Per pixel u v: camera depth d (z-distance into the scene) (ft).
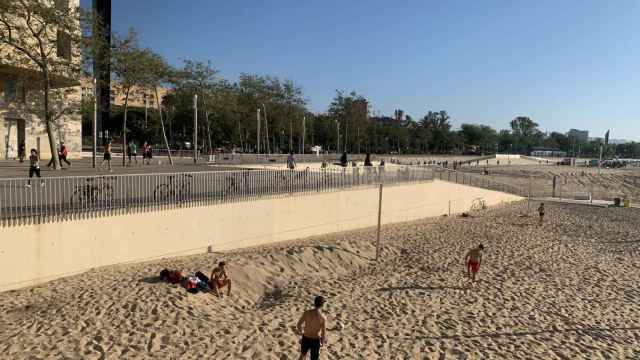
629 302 48.34
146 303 37.86
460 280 54.08
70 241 43.37
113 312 35.83
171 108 231.09
